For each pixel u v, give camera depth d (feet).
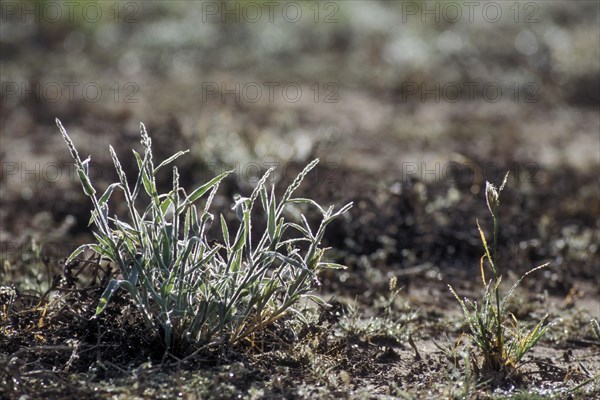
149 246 19.57
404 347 22.62
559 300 27.96
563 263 30.89
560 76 69.51
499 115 60.44
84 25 78.23
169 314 19.13
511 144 51.49
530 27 84.43
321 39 80.59
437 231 32.63
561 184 40.32
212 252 19.24
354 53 77.05
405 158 47.34
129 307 20.38
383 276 28.94
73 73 67.87
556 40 77.36
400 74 69.97
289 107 59.82
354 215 33.09
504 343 20.85
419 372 20.88
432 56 76.07
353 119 57.62
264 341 20.72
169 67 72.23
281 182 37.42
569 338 24.09
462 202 35.12
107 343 20.08
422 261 31.53
